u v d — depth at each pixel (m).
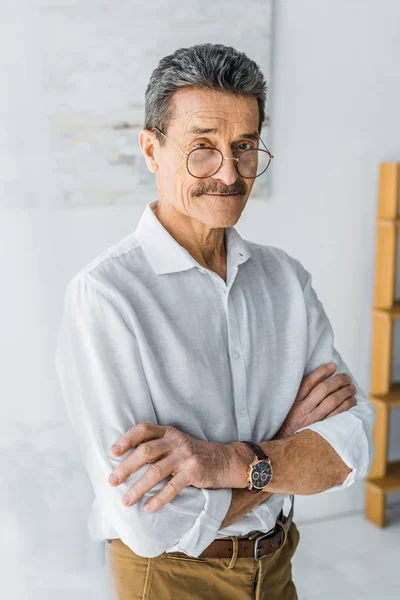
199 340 1.29
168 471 1.16
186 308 1.28
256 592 1.32
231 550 1.28
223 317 1.32
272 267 1.46
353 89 2.96
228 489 1.21
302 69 2.85
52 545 0.78
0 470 0.75
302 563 2.94
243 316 1.35
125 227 2.64
